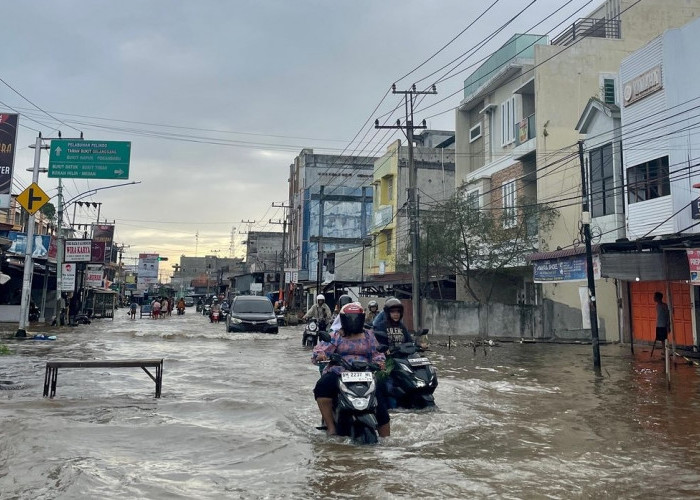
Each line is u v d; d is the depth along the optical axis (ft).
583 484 15.25
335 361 21.16
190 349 57.11
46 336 67.51
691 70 55.52
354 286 120.88
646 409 26.71
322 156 193.77
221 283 300.20
